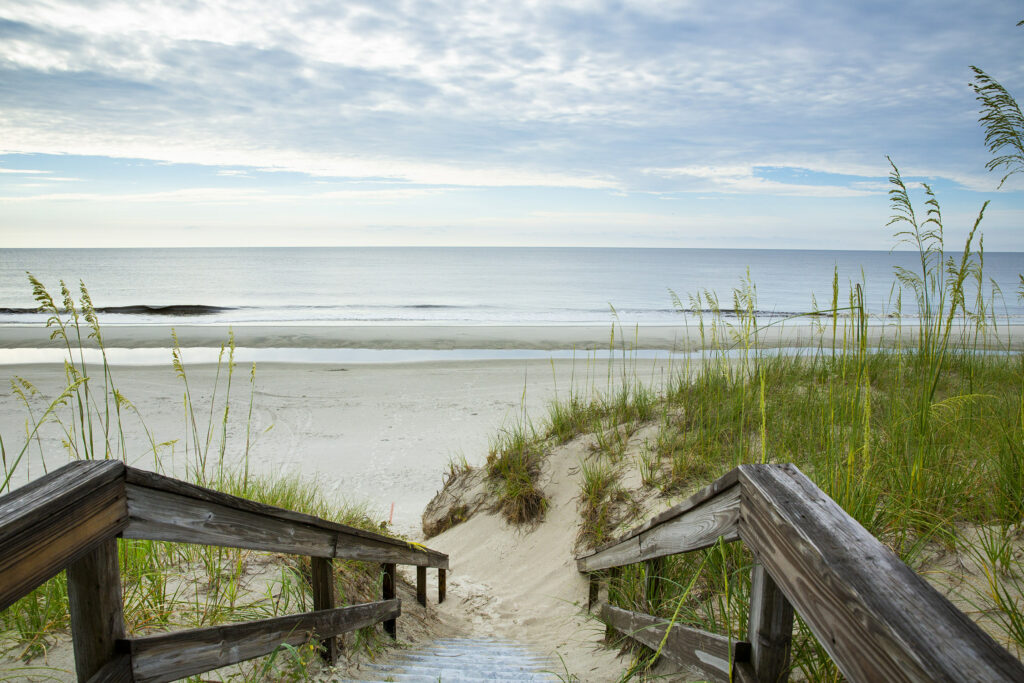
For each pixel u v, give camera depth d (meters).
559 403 9.40
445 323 32.72
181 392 15.87
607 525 6.08
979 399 4.75
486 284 70.62
